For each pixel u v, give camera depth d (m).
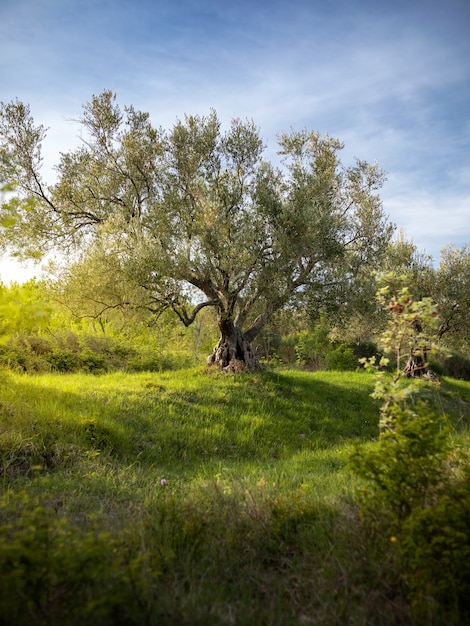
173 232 14.27
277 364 26.36
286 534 4.02
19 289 4.65
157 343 18.16
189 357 21.22
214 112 16.33
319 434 11.71
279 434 10.88
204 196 14.20
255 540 3.95
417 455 3.67
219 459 8.95
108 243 13.57
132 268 12.73
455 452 5.07
